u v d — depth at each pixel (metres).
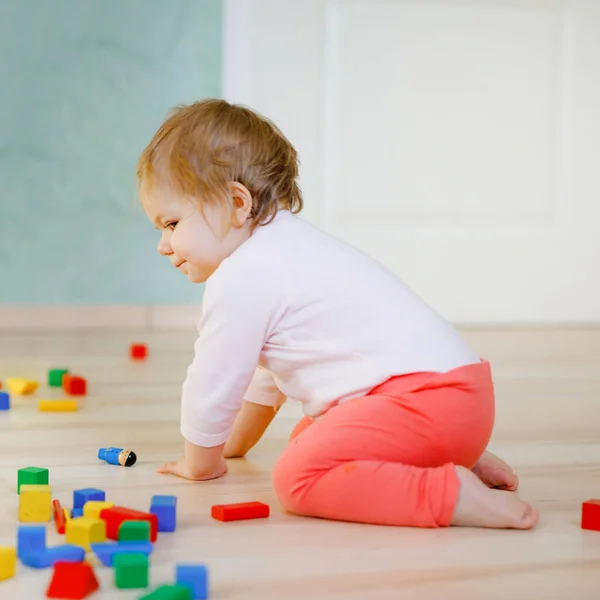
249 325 1.35
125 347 2.94
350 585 1.04
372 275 1.38
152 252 3.42
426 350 1.31
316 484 1.26
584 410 2.07
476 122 3.38
